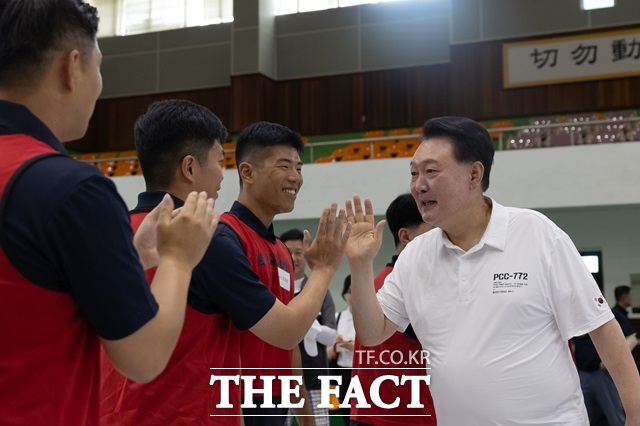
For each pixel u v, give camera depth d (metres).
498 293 2.02
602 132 11.77
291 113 14.69
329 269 2.08
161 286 1.29
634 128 11.72
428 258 2.20
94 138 15.83
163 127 2.00
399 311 2.28
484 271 2.06
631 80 12.42
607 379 6.50
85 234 1.14
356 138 14.31
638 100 12.35
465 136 2.10
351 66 14.50
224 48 15.22
